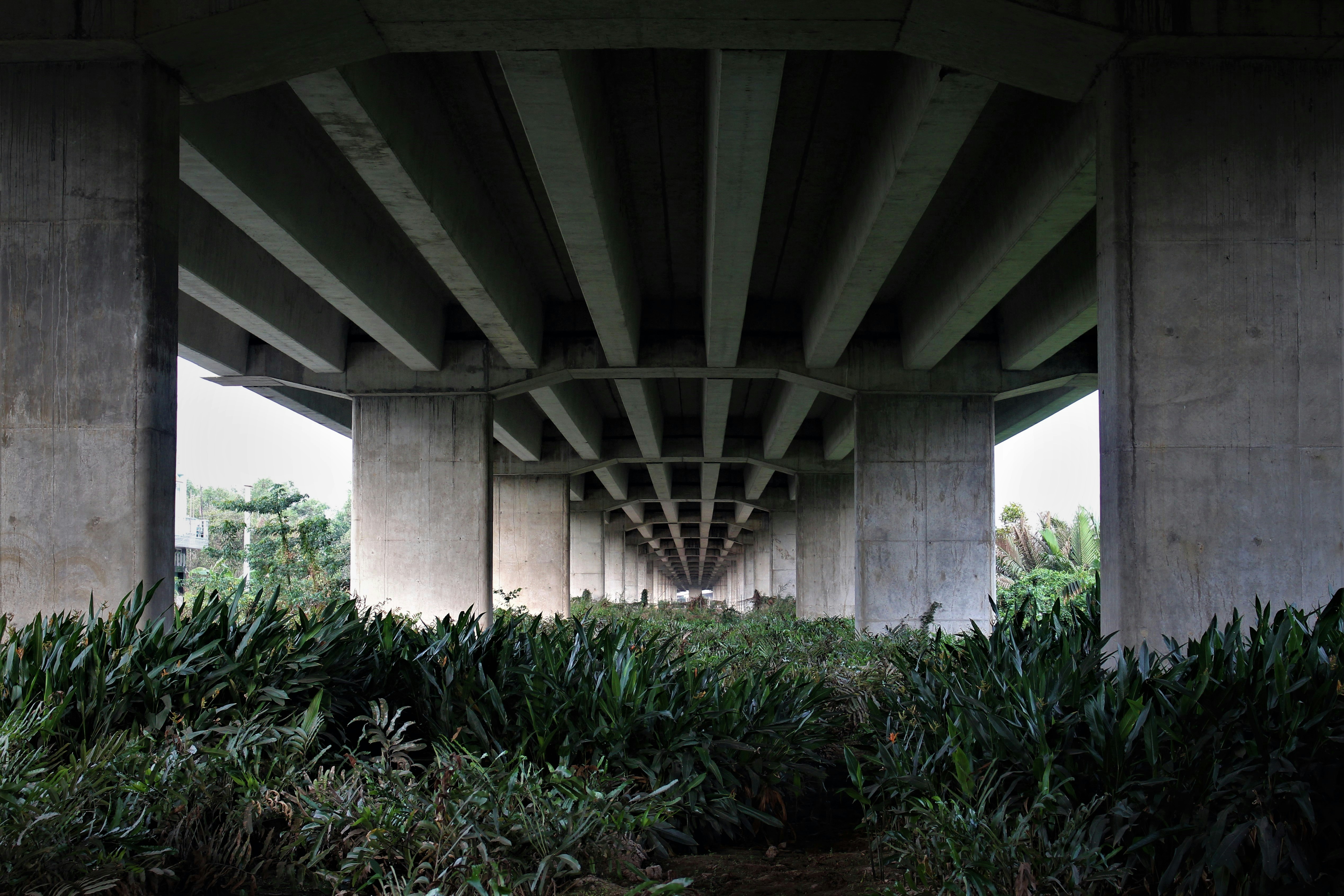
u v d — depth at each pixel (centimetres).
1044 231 1239
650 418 2753
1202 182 834
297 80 919
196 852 513
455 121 1292
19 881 417
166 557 836
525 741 637
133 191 820
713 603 5069
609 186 1316
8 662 614
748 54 888
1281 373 825
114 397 812
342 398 2275
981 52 860
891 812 621
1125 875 452
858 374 2161
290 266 1404
